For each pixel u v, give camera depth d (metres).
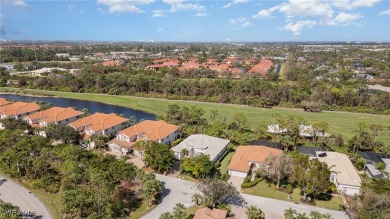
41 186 62.91
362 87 154.38
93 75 180.25
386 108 132.38
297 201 59.59
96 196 54.38
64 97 162.00
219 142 84.81
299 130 90.56
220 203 56.44
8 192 61.38
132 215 54.09
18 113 111.06
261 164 69.94
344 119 120.56
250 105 142.00
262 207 57.22
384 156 76.31
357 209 49.66
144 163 76.00
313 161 60.31
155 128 90.88
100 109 138.75
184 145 80.62
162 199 59.66
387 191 52.72
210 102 148.50
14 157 67.94
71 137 85.06
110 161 66.38
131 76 175.50
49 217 52.97
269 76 190.12
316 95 140.62
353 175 65.06
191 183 66.62
